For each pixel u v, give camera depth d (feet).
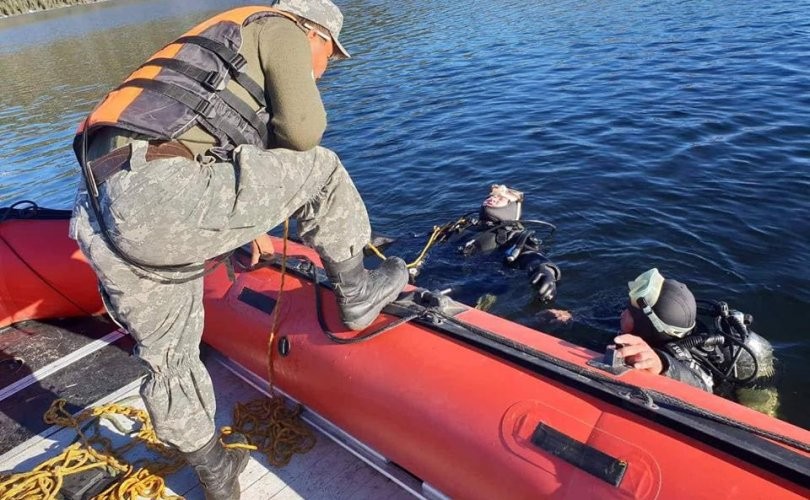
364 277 7.04
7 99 49.08
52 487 7.48
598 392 5.92
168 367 6.19
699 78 25.79
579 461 5.50
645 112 22.48
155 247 5.22
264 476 7.68
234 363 9.80
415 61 38.40
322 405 7.87
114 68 58.03
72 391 9.66
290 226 16.21
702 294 11.77
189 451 6.48
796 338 10.52
